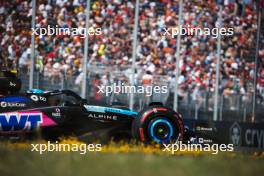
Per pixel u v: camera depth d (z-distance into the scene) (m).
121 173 14.70
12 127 32.91
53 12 71.94
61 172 14.49
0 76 33.53
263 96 73.00
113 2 74.12
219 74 68.62
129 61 71.19
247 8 83.19
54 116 33.75
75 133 34.50
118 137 35.56
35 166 15.47
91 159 18.11
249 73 77.50
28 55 68.00
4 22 72.56
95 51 69.75
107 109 35.22
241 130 52.16
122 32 73.00
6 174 14.05
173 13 77.00
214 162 19.14
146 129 32.56
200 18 78.38
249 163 19.78
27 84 61.31
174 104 59.62
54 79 62.22
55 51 68.88
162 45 74.31
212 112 65.00
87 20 59.06
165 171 15.62
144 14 75.25
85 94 58.50
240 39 79.00
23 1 72.69
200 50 76.06
